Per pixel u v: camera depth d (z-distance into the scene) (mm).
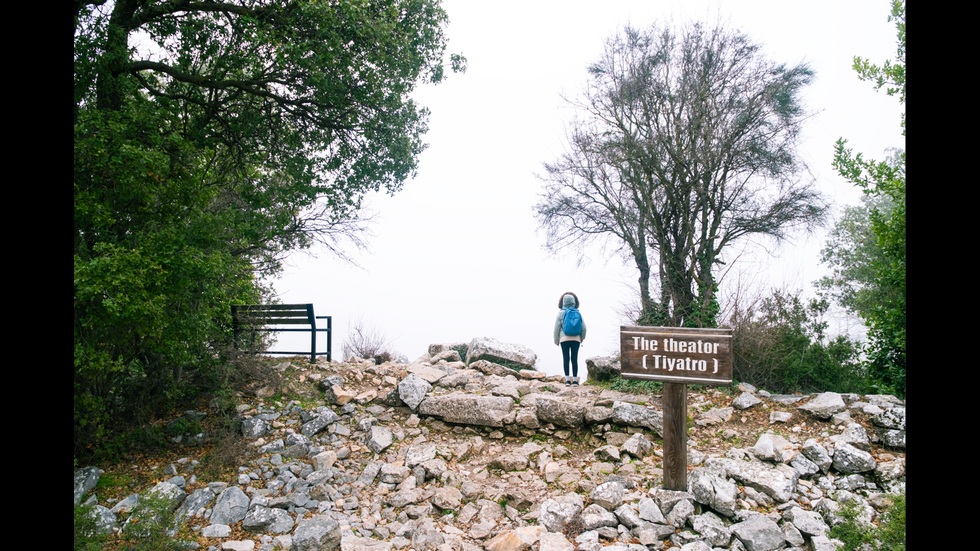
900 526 4281
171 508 5574
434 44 11148
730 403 7938
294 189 10422
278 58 8047
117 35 6766
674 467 5910
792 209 10273
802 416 7320
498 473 6910
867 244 13617
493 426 7801
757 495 5766
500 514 5961
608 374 9938
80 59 6336
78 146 5543
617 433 7414
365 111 10336
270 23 8570
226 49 8727
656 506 5641
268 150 10344
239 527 5445
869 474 6129
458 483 6590
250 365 8305
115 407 7219
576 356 9875
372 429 7566
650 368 6012
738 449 6652
